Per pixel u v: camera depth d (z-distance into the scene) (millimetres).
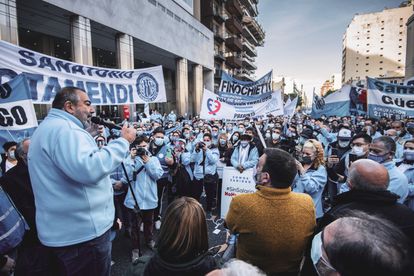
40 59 4000
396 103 7570
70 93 1746
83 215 1671
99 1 15617
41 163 1619
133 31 18766
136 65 30250
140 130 7676
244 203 1707
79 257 1684
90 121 2176
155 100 5504
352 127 10078
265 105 8758
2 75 3654
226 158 5676
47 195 1616
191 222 1254
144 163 3664
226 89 8438
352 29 92562
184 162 5027
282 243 1615
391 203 1700
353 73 93188
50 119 1688
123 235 4258
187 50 27234
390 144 2654
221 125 10945
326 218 1731
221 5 40344
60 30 17281
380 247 712
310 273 1638
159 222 4547
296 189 2904
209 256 1319
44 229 1648
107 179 1899
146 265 1327
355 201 1761
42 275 1778
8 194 2088
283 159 1690
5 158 3939
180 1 25969
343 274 757
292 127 8945
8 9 10492
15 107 3635
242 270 869
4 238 1931
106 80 4812
